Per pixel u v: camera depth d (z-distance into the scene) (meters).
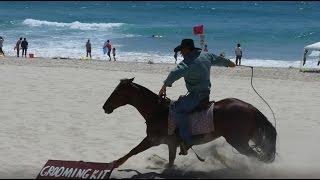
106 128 13.31
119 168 9.62
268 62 43.25
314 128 13.49
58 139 12.09
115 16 99.50
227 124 8.43
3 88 20.00
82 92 19.36
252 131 8.48
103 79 23.67
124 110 15.77
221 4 166.75
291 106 17.05
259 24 84.88
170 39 63.22
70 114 15.12
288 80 25.81
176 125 8.75
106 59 43.25
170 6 142.88
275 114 15.54
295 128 13.48
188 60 8.70
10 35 62.06
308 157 10.41
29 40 57.09
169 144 9.00
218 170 9.25
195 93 8.68
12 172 9.38
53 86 20.84
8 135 12.44
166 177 8.77
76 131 12.95
